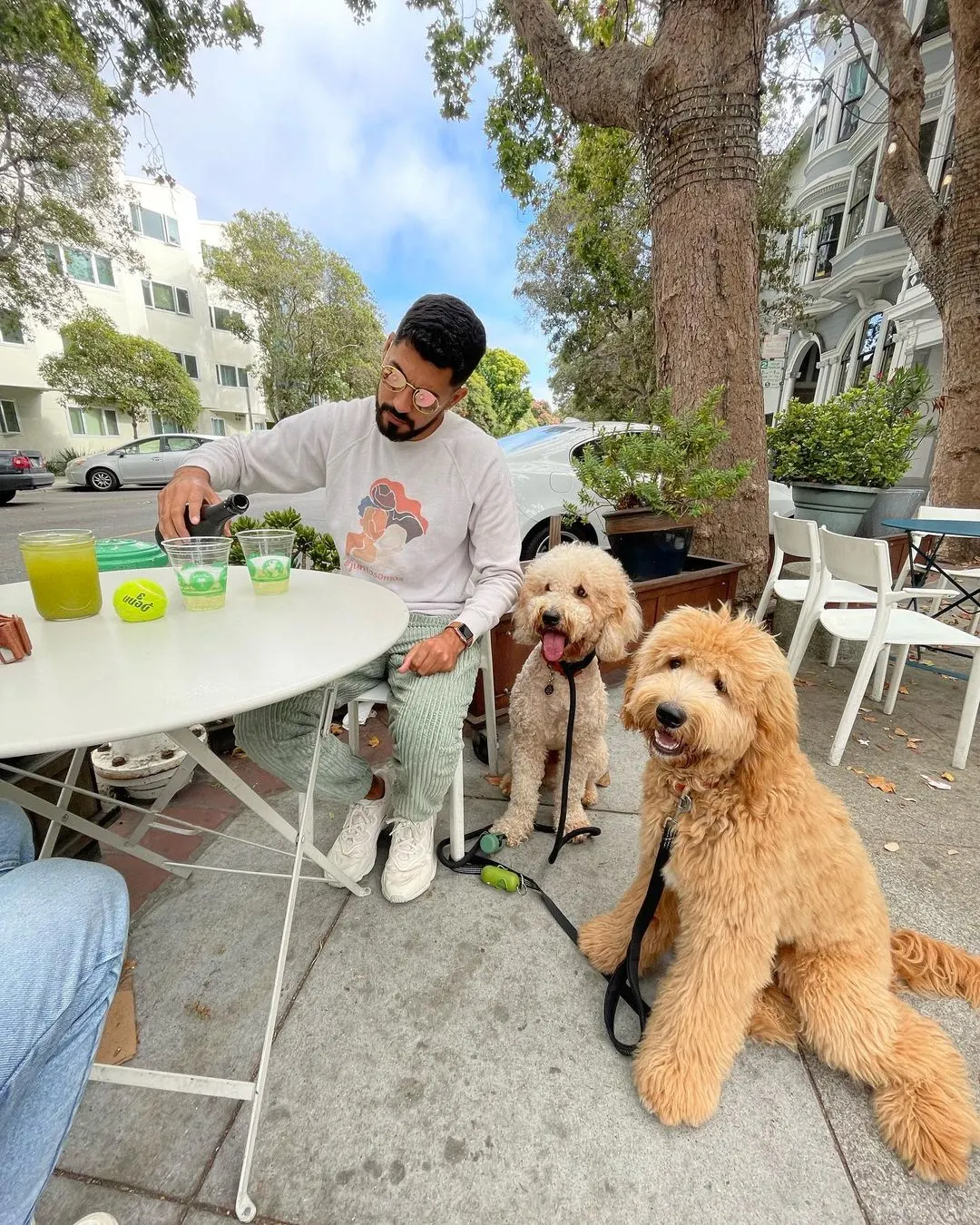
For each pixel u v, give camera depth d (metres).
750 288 3.53
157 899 1.68
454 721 1.64
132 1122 1.12
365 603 1.35
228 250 23.42
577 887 1.78
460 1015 1.35
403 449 1.70
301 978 1.43
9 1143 0.62
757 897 1.16
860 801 2.25
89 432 21.62
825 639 3.90
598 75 3.83
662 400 3.35
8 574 5.67
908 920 1.66
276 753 1.59
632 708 1.29
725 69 3.27
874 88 12.27
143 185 22.98
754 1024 1.31
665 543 3.22
